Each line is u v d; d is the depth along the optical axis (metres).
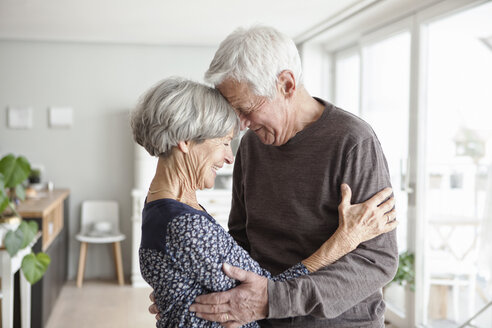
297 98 1.69
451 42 3.62
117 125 6.26
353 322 1.67
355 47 5.39
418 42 3.98
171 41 6.08
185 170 1.47
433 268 3.88
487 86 3.23
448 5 3.60
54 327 4.46
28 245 3.64
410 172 4.12
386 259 1.57
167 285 1.41
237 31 1.58
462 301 3.55
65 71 6.17
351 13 4.51
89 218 6.17
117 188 6.29
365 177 1.60
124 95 6.26
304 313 1.48
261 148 1.84
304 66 5.92
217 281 1.39
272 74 1.54
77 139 6.22
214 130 1.45
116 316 4.83
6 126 6.12
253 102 1.56
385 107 4.57
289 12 4.61
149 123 1.44
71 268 6.26
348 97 5.60
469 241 3.43
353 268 1.52
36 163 6.17
